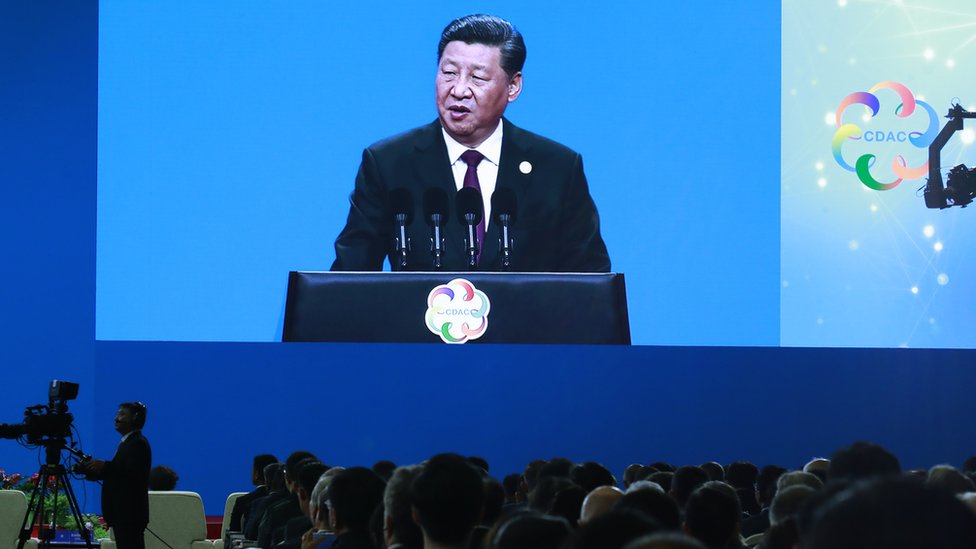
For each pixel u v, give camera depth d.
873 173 22.11
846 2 22.08
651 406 21.88
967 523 1.90
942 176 22.27
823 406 21.95
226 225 21.73
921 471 9.23
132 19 21.73
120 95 21.69
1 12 22.78
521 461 21.81
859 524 1.91
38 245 22.83
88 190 22.86
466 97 21.61
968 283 22.12
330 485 8.00
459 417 21.77
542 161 21.70
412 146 21.64
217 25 21.77
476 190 21.23
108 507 15.51
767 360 21.92
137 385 21.62
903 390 22.02
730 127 21.94
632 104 21.92
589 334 19.77
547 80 21.81
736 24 21.94
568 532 4.12
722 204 21.92
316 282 19.86
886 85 22.12
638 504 6.25
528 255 21.61
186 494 16.69
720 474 13.34
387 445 21.77
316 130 21.75
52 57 22.84
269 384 21.73
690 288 21.89
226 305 21.70
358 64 21.80
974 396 22.08
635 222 21.86
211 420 21.70
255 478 16.94
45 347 22.80
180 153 21.73
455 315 19.83
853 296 22.06
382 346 21.81
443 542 5.91
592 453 21.81
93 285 22.86
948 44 22.19
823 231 22.06
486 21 21.75
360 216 21.61
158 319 21.67
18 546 15.66
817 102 22.06
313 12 21.81
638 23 21.89
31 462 22.39
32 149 22.83
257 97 21.73
